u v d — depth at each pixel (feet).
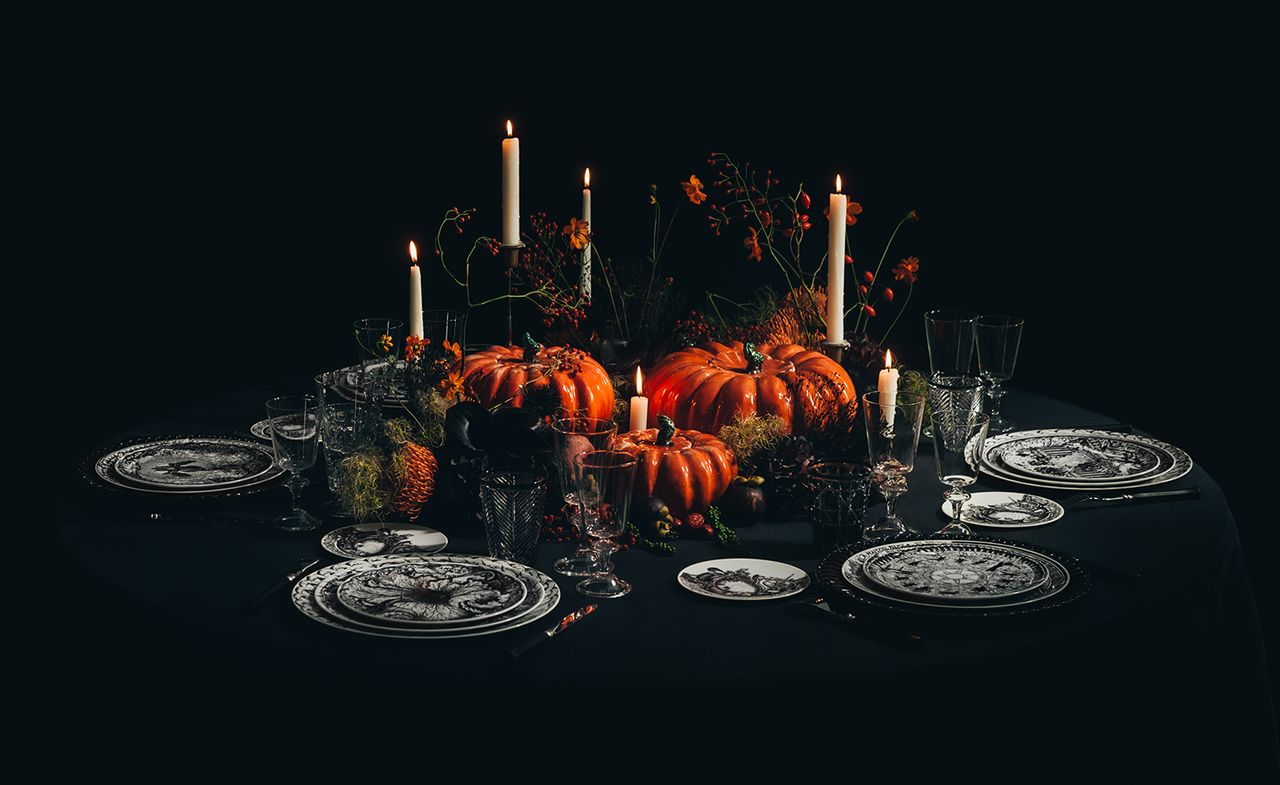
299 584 9.63
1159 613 9.80
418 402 11.98
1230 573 11.48
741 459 11.76
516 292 22.30
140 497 11.43
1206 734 10.75
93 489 11.78
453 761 8.57
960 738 8.92
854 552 10.27
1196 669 10.44
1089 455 12.67
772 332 14.35
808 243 21.52
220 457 12.28
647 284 14.56
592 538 9.96
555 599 9.50
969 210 21.29
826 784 8.70
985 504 11.65
